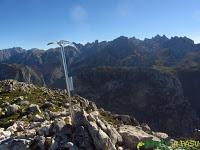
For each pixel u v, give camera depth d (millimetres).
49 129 23469
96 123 23156
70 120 24328
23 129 29531
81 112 23156
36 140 22453
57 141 22016
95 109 40062
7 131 28344
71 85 24234
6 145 22734
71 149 21141
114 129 23750
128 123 34094
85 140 21875
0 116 38406
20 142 22547
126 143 23453
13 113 38750
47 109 39406
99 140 21625
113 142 22656
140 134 24312
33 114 36500
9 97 51844
